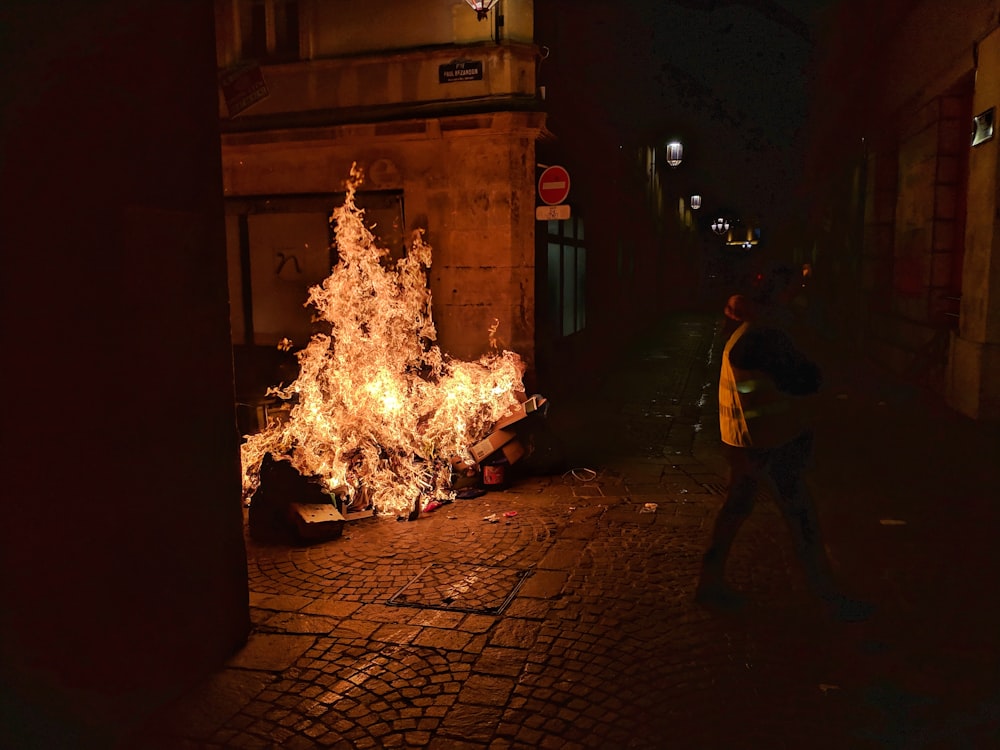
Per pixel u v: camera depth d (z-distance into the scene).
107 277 2.94
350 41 8.56
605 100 13.11
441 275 8.59
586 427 9.09
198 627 3.51
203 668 3.55
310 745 3.03
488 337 8.50
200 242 3.53
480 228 8.34
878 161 14.51
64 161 2.73
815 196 27.09
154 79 3.21
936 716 3.14
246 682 3.50
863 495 6.12
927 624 3.94
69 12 2.74
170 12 3.30
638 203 18.70
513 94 8.14
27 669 2.58
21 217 2.55
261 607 4.31
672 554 4.97
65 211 2.74
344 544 5.33
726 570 4.66
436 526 5.65
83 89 2.82
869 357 14.99
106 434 2.94
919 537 5.16
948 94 10.43
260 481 5.73
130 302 3.06
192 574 3.46
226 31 9.04
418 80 8.38
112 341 2.96
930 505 5.84
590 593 4.39
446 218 8.47
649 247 22.23
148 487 3.17
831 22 19.31
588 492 6.44
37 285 2.62
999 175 8.04
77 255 2.79
